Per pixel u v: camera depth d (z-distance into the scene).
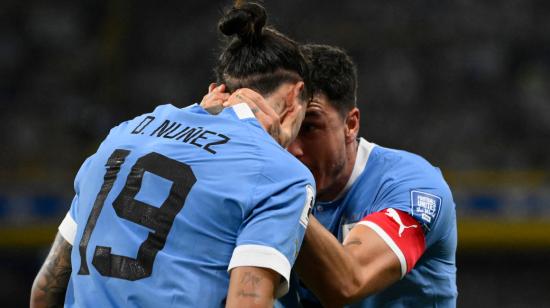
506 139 33.72
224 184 6.24
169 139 6.60
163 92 35.59
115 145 6.83
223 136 6.54
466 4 36.75
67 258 7.51
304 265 7.39
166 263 6.09
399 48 35.72
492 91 35.06
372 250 7.79
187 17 37.84
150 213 6.25
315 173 8.59
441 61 35.50
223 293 6.13
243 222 6.18
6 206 30.28
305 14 36.53
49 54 36.31
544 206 30.28
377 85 34.81
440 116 34.31
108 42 36.78
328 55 8.46
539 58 35.94
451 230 8.77
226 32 7.14
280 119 7.08
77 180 7.14
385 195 8.57
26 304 30.67
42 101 34.59
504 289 32.12
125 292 6.11
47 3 37.41
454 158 32.91
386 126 33.81
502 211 30.45
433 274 8.76
